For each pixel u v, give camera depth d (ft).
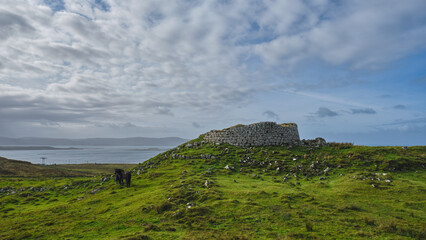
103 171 393.09
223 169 133.39
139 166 170.81
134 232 60.64
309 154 149.79
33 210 94.79
